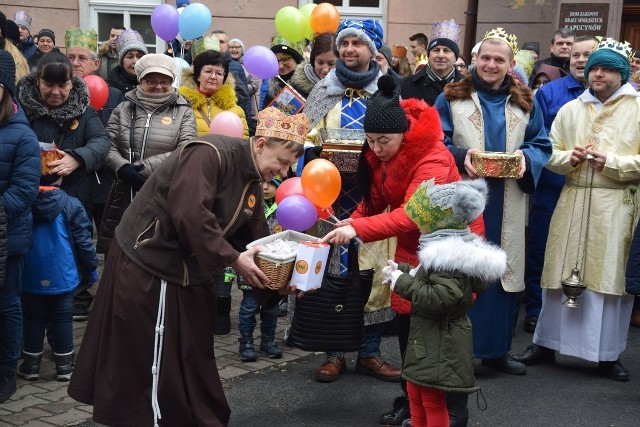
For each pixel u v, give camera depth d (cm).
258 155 329
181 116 518
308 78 560
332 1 1134
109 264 332
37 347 445
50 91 471
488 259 332
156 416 319
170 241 322
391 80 366
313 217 402
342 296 421
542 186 592
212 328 337
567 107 510
